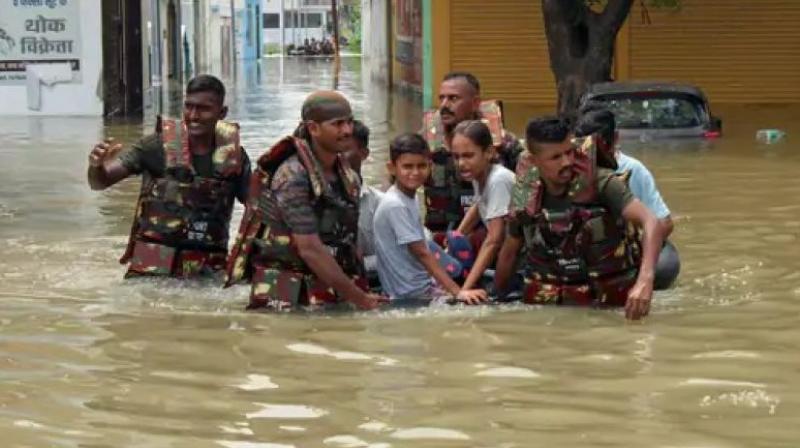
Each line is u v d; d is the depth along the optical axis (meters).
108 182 10.37
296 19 122.56
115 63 32.75
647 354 8.03
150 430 6.55
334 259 9.39
